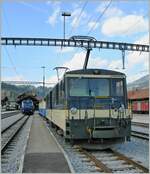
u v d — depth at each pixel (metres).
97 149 17.94
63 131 18.94
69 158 14.96
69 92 17.89
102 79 18.19
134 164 12.90
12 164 13.84
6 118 63.69
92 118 17.55
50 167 12.41
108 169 11.96
